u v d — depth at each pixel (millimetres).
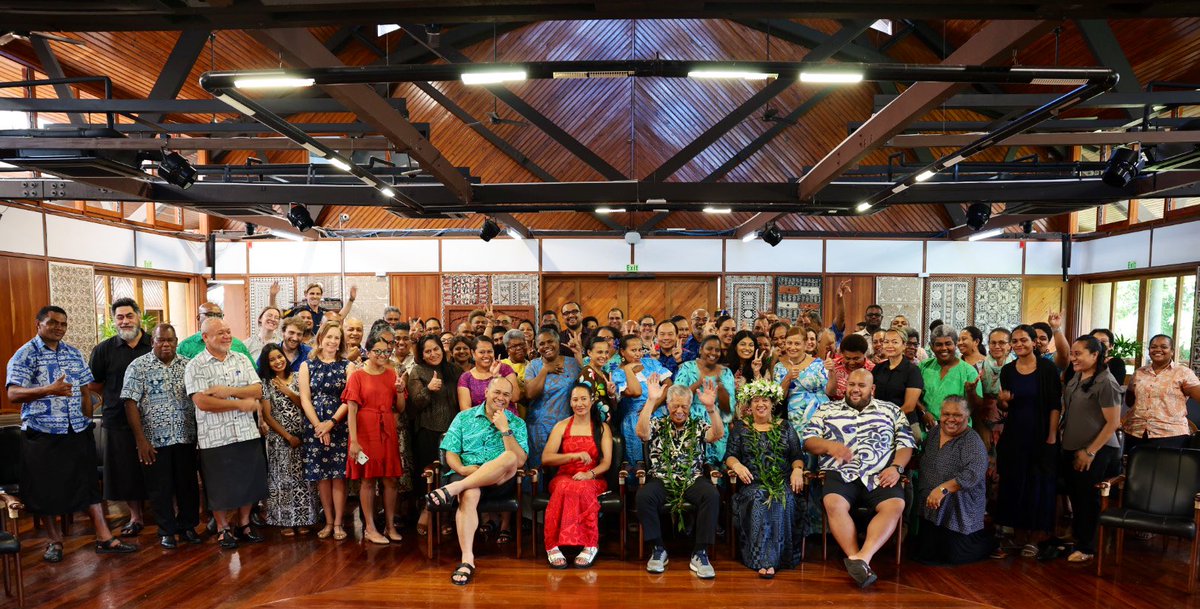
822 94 9859
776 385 4371
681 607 3654
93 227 8500
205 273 10469
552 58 10000
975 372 4836
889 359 4855
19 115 7293
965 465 4238
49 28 2707
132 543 4605
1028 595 3801
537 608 3633
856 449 4305
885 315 10438
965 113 9484
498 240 10469
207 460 4414
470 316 6066
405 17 2736
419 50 9727
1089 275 10117
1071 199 6406
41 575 4047
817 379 4785
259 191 6656
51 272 7871
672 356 5410
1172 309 8852
